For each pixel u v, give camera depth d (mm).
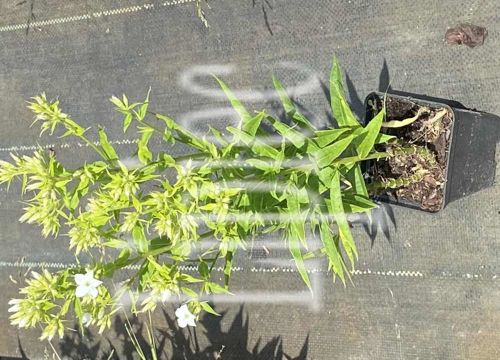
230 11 888
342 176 698
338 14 852
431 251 834
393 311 852
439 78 821
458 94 815
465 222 819
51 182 559
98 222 573
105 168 576
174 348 936
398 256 846
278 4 871
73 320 963
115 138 939
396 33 833
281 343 896
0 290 995
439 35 818
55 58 960
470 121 769
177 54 913
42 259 973
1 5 975
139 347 872
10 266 988
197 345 927
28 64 972
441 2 814
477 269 818
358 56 849
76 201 573
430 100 811
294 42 870
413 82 831
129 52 930
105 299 583
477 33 801
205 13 897
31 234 976
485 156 796
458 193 785
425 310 839
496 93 803
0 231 990
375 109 766
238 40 890
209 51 901
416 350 845
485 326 818
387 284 852
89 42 945
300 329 887
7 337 996
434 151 752
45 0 956
